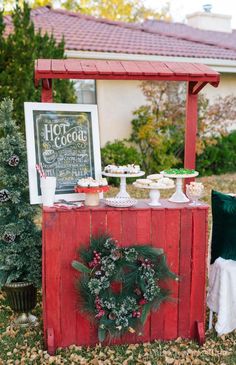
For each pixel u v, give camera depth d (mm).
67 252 3000
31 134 3061
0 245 3270
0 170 3154
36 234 3344
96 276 2934
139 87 9758
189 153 3646
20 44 6598
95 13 22000
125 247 3008
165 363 2930
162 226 3074
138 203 3186
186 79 3299
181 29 14945
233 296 3131
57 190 3127
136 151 9344
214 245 3396
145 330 3191
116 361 2947
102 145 9695
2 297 3951
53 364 2920
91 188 2982
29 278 3293
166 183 3104
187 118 3598
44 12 12695
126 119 9938
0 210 3256
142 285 2912
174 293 3164
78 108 3219
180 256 3131
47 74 3098
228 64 10398
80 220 2977
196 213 3100
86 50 8828
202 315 3227
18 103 6531
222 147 10719
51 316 3057
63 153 3164
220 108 10180
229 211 3199
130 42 10383
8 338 3242
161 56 9594
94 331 3133
